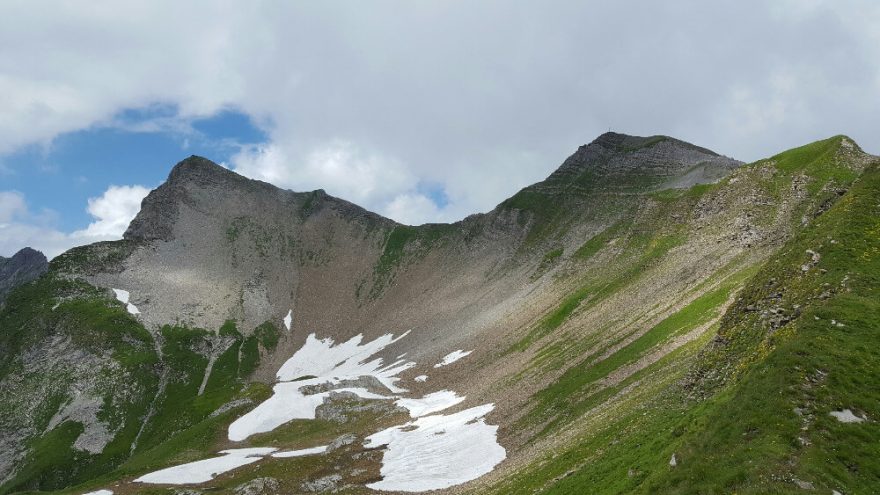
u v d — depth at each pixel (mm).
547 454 56312
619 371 68250
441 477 68250
